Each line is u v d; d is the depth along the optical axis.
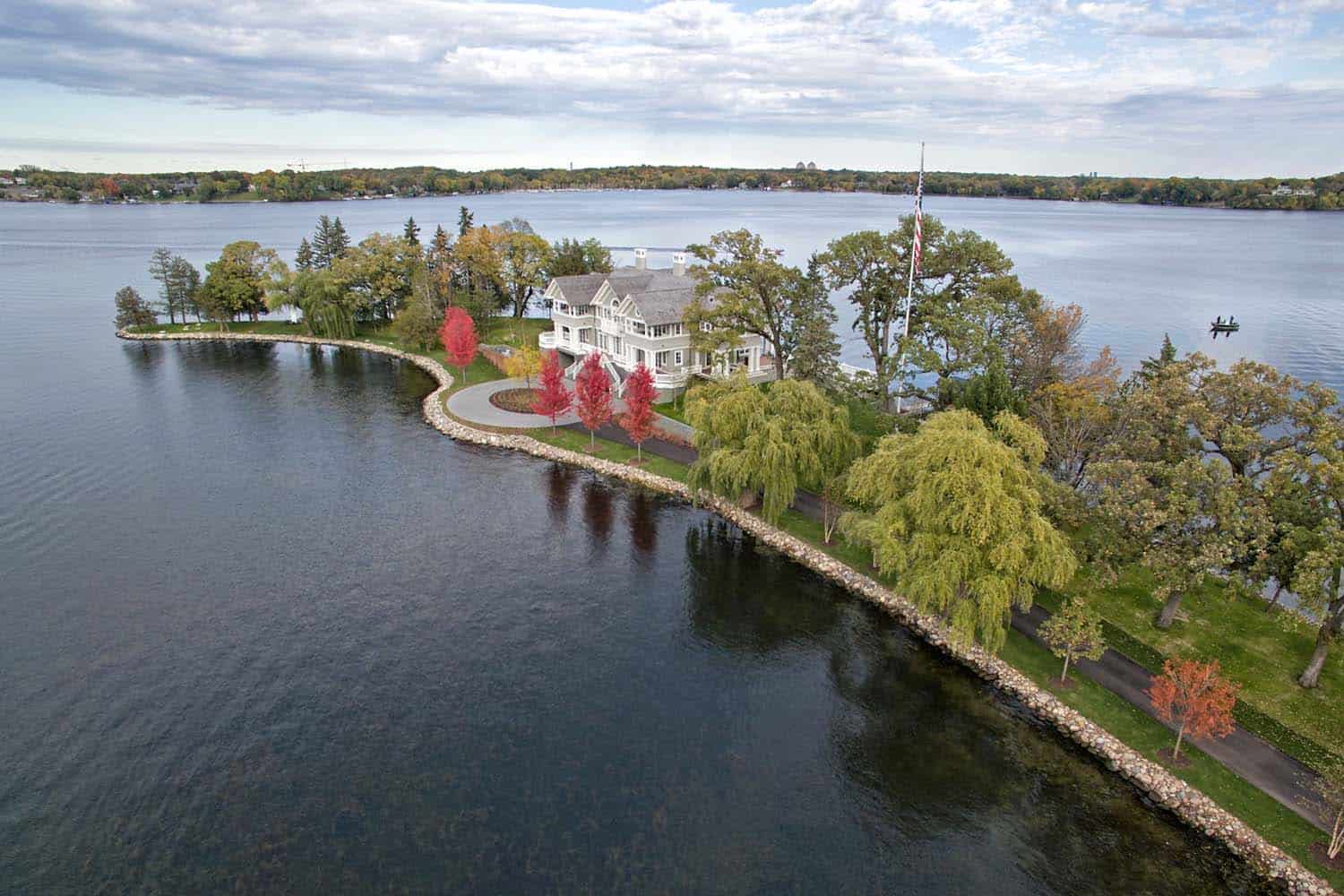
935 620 40.72
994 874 26.94
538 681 36.56
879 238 65.31
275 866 26.48
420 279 102.19
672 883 26.05
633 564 47.66
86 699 34.91
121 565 46.38
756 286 68.69
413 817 28.59
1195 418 36.94
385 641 39.47
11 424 71.94
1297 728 32.28
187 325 119.12
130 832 27.94
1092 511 37.41
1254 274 173.75
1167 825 28.92
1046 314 57.22
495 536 51.06
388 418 75.38
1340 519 32.38
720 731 33.53
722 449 50.28
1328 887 25.73
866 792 30.38
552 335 94.88
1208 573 37.31
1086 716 33.75
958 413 41.19
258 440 68.56
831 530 50.31
